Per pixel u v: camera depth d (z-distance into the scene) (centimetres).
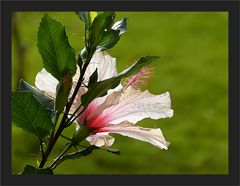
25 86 101
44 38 99
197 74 372
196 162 298
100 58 104
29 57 358
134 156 298
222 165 296
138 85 105
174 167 296
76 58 100
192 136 318
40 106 100
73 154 100
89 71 103
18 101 99
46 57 100
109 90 104
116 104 101
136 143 305
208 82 366
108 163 295
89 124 102
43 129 100
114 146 302
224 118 335
